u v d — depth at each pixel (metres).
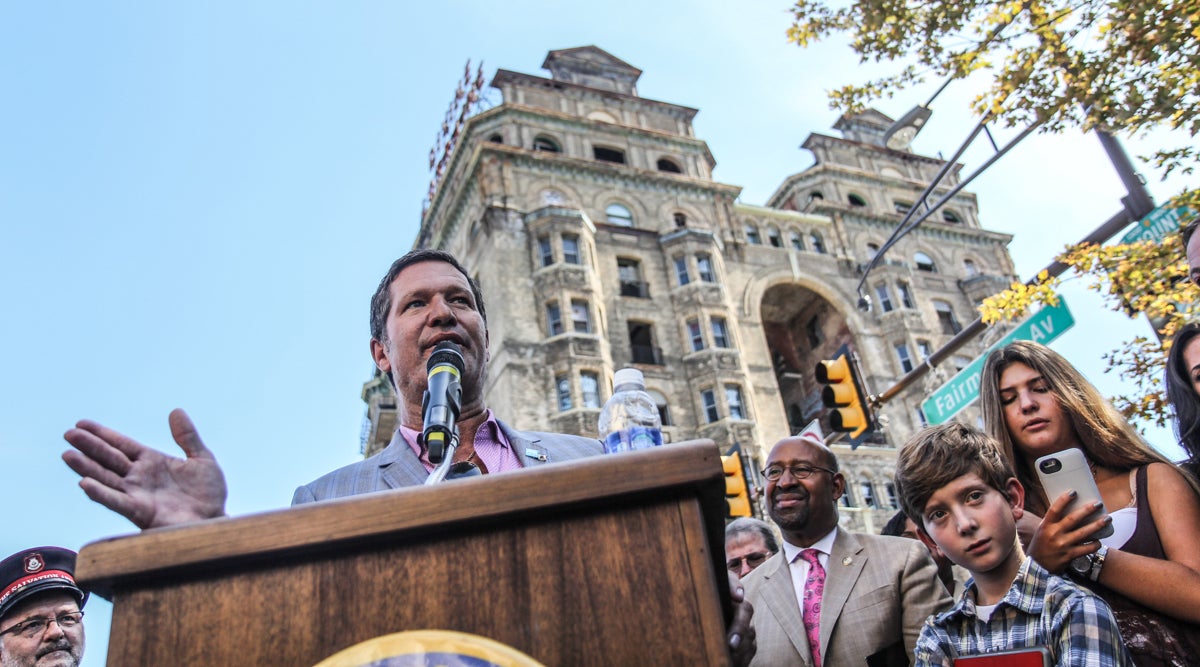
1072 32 7.02
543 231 31.88
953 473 2.60
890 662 3.31
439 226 37.34
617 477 1.17
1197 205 7.53
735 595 1.67
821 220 38.62
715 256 34.09
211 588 1.18
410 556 1.17
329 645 1.13
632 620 1.12
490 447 2.62
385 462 2.49
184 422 1.56
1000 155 8.34
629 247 33.94
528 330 29.97
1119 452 2.94
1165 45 6.63
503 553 1.17
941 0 7.61
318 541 1.15
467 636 1.12
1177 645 2.35
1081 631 2.16
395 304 2.71
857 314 36.25
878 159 43.66
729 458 13.29
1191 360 3.09
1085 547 2.35
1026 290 8.84
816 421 11.52
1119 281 8.23
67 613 3.40
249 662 1.13
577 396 28.55
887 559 3.57
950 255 39.94
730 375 31.45
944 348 10.66
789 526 3.87
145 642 1.15
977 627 2.46
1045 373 3.17
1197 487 2.68
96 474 1.48
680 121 40.25
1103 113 6.94
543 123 36.47
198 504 1.52
